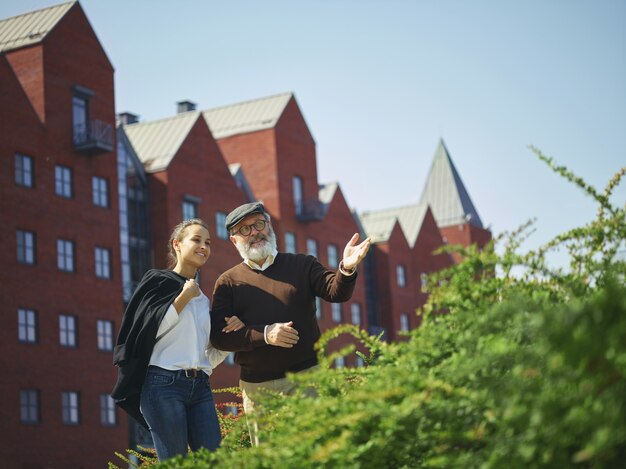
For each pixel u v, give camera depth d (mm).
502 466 2984
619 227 3824
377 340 4102
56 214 38562
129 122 54062
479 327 3404
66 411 37156
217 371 45469
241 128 55500
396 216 67438
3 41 40312
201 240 6430
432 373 3664
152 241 44844
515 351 3230
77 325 38500
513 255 3906
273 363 6188
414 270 67312
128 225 43844
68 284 38438
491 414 3256
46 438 35969
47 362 36719
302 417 3680
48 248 37938
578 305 2742
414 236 68500
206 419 6082
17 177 37312
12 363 35344
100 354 39188
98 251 40312
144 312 6066
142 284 6195
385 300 63969
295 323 6281
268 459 3736
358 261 5988
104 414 38750
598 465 2797
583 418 2725
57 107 39625
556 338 2648
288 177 55312
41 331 36844
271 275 6387
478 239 79688
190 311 6168
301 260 6410
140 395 6121
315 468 3598
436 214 80000
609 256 3812
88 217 40000
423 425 3414
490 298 3848
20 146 37594
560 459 2857
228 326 6141
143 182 45250
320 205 56688
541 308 3283
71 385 37594
